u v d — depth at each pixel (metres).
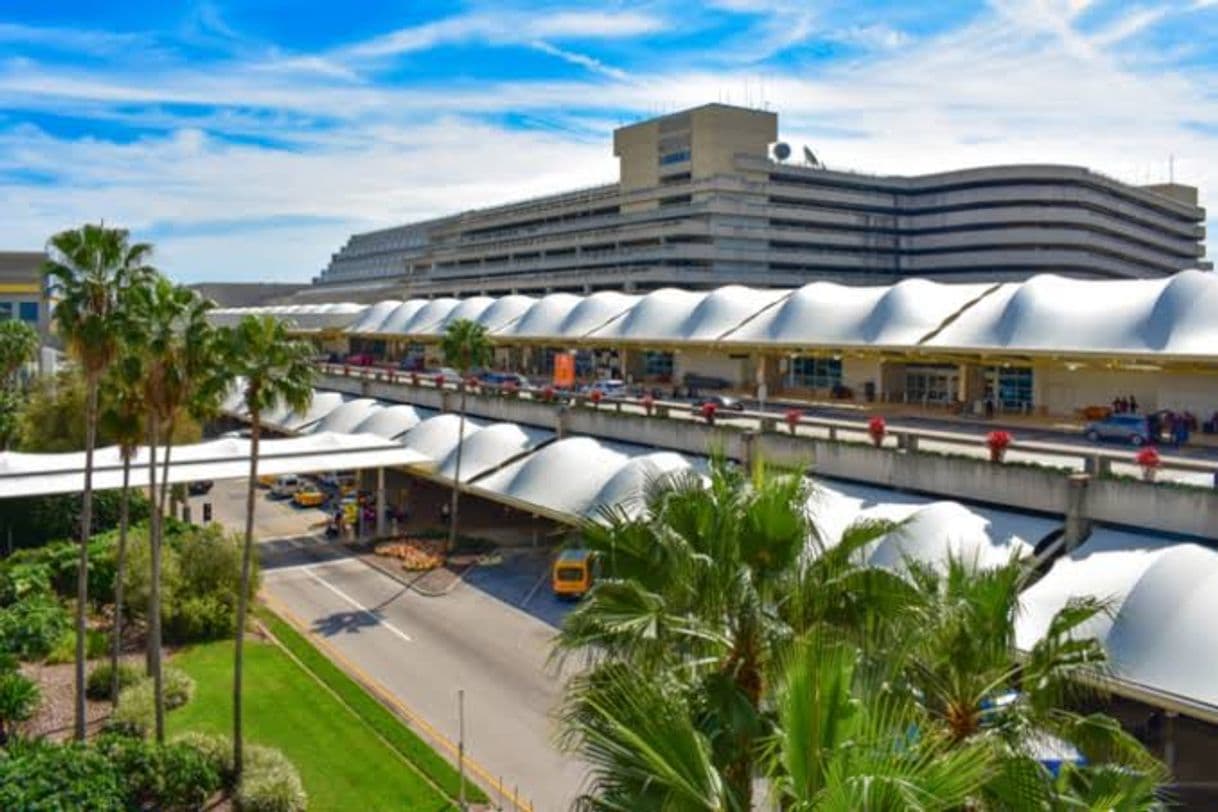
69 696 35.75
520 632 42.12
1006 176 156.62
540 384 92.44
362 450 61.44
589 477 50.38
